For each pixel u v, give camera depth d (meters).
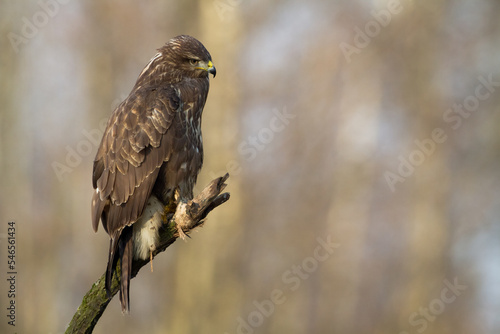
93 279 19.77
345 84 21.66
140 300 17.48
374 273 20.34
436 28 20.77
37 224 19.62
